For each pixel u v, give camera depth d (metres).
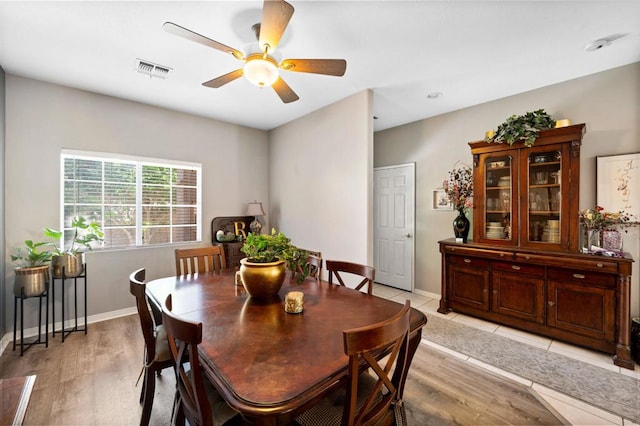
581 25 2.03
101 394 1.94
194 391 1.02
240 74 2.04
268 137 4.80
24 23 1.99
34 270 2.54
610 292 2.36
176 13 1.90
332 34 2.13
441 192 3.95
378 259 4.79
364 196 3.19
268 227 4.77
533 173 2.89
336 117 3.51
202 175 4.04
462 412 1.78
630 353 2.25
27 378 1.36
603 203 2.70
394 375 1.24
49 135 2.92
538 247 2.82
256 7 1.85
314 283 2.16
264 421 0.85
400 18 1.95
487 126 3.50
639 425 1.66
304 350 1.14
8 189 2.71
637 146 2.56
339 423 1.12
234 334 1.28
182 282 2.15
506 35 2.15
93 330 2.93
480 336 2.80
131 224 3.49
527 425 1.67
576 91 2.87
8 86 2.70
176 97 3.35
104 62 2.54
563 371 2.20
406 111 3.83
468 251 3.20
